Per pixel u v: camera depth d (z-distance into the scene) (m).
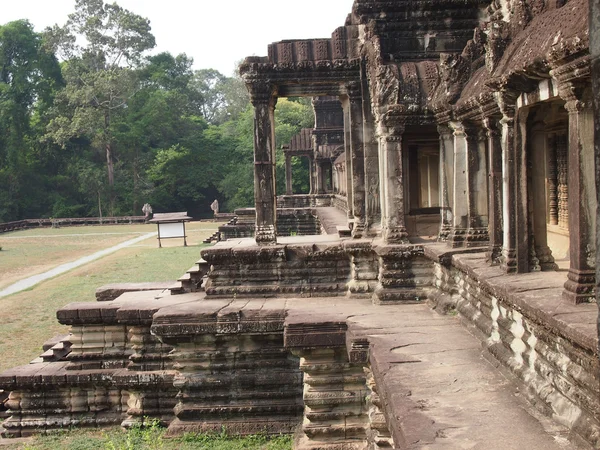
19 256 40.16
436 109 11.49
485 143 10.84
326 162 37.22
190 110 85.69
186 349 11.38
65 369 12.55
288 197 37.56
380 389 7.17
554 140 10.98
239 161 75.31
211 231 53.97
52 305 22.91
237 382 11.33
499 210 9.01
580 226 5.94
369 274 12.56
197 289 13.87
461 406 6.18
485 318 8.38
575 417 5.33
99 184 72.62
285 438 10.87
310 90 14.03
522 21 7.45
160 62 85.50
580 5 5.74
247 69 13.38
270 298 12.71
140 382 12.02
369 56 12.63
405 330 9.34
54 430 12.18
